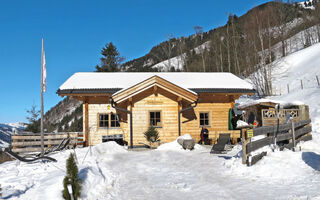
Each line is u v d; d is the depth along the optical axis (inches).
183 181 289.7
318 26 2444.6
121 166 380.8
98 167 353.1
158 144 589.9
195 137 669.9
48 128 1150.3
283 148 387.2
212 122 689.0
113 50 1888.5
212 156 439.2
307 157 335.9
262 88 1454.2
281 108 580.4
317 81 1163.3
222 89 690.8
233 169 320.8
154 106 621.6
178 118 622.5
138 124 612.1
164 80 586.9
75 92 638.5
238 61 1904.5
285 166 309.6
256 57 1690.5
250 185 259.3
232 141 679.7
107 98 675.4
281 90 1325.0
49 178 285.1
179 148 530.0
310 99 852.0
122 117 662.5
